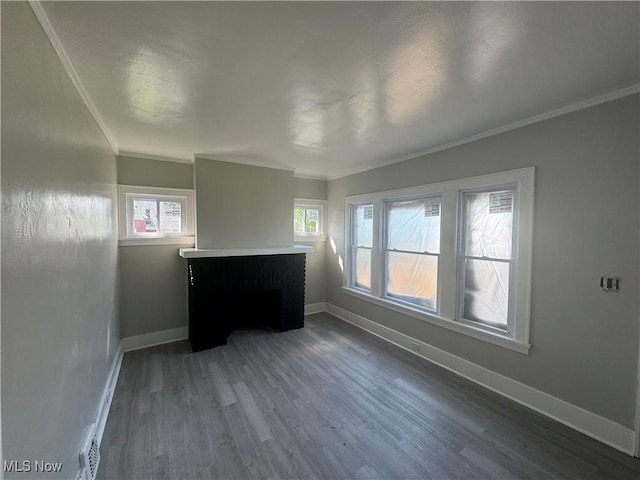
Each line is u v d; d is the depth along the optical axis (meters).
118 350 3.14
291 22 1.24
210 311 3.50
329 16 1.21
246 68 1.61
